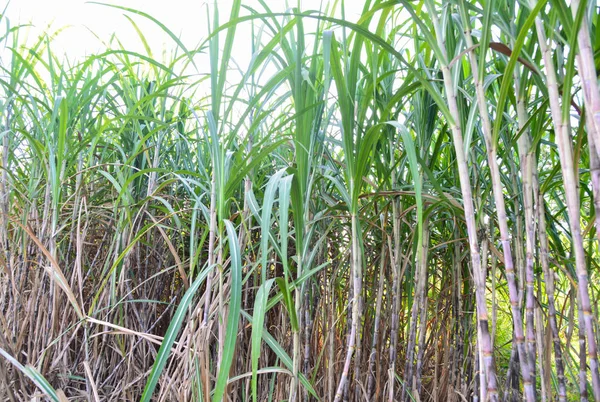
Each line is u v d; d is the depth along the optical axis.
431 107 1.14
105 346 1.55
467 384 1.48
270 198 0.79
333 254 1.61
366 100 0.95
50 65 1.46
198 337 0.99
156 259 1.74
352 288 1.26
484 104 0.72
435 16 0.76
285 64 0.94
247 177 1.08
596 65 0.69
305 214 1.04
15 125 1.66
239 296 0.73
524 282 1.06
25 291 1.51
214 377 1.19
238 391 1.46
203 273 0.88
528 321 0.81
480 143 1.26
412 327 1.18
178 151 1.65
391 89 1.19
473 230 0.72
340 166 1.25
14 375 1.34
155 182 1.56
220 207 0.90
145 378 1.54
